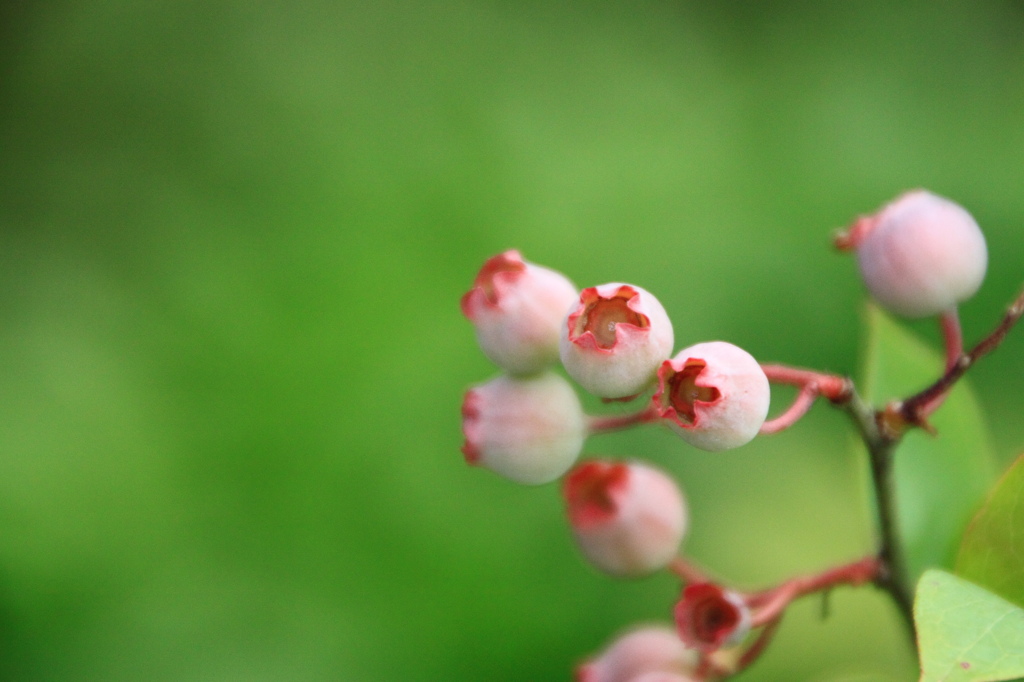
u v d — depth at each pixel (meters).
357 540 0.41
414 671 0.39
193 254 0.49
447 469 0.42
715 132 0.55
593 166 0.53
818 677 0.41
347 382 0.44
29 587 0.39
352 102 0.55
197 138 0.55
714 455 0.46
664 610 0.40
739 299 0.50
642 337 0.30
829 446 0.46
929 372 0.33
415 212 0.50
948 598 0.29
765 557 0.44
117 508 0.41
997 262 0.52
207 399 0.44
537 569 0.40
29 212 0.54
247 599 0.41
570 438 0.32
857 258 0.32
